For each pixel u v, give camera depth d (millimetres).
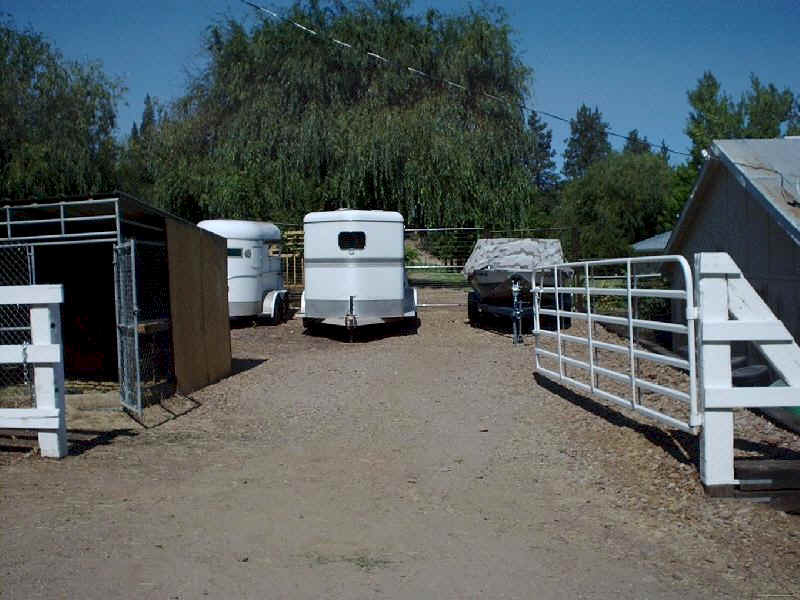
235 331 18359
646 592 4195
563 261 18297
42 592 4105
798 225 7934
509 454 7348
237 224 18688
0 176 23953
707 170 10688
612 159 48906
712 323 5652
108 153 26938
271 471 6781
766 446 6863
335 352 14969
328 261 16516
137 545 4844
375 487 6297
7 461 6980
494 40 26953
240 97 26734
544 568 4535
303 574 4410
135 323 8820
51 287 7000
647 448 6938
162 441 7949
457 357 13836
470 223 25188
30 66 25828
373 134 24531
